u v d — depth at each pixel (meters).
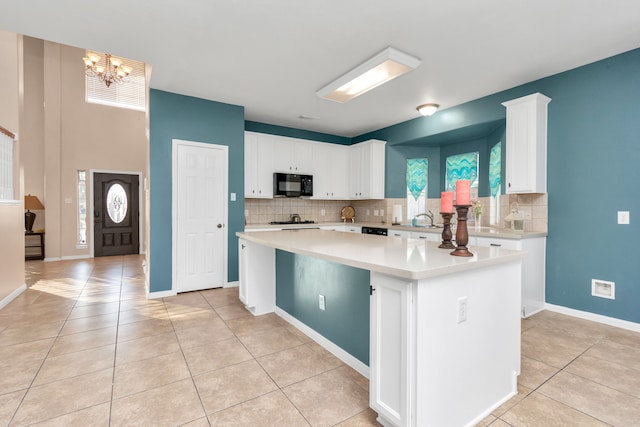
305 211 5.75
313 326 2.58
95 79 6.87
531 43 2.60
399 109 4.34
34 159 6.36
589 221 2.96
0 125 3.69
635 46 2.64
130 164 7.16
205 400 1.77
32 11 2.18
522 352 2.33
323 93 3.47
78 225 6.70
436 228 4.30
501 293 1.76
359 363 2.07
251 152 4.72
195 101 3.89
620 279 2.79
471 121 3.98
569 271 3.10
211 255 4.04
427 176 5.43
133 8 2.15
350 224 5.41
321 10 2.17
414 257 1.66
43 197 6.45
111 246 6.98
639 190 2.68
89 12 2.19
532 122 3.14
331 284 2.35
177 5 2.12
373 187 5.29
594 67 2.92
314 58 2.87
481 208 4.36
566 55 2.80
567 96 3.09
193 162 3.90
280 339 2.57
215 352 2.34
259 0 2.06
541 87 3.29
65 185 6.53
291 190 4.93
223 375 2.03
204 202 3.98
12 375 2.02
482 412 1.65
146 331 2.72
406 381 1.39
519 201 3.49
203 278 3.99
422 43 2.60
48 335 2.63
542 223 3.28
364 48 2.69
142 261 6.25
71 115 6.59
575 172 3.04
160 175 3.69
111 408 1.69
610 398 1.78
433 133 4.50
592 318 2.95
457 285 1.52
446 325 1.47
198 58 2.88
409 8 2.14
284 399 1.78
